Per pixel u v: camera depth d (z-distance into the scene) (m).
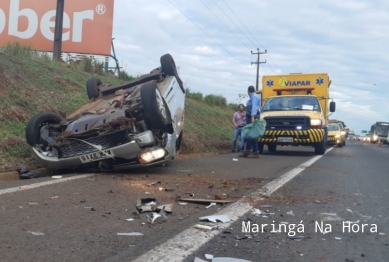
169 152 8.57
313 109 16.06
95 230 4.51
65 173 8.38
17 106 10.28
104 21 23.20
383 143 55.09
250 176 8.75
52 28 22.89
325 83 18.34
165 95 8.59
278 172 9.62
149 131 7.65
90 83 9.67
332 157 15.58
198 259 3.69
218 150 16.47
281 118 15.48
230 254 3.92
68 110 11.50
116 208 5.47
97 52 23.09
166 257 3.77
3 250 3.84
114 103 8.41
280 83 18.88
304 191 7.15
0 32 22.66
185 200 5.98
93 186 6.83
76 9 22.94
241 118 16.11
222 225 4.82
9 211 5.13
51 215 5.03
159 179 7.82
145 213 5.26
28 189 6.42
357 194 7.06
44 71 13.64
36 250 3.87
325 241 4.44
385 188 7.82
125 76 20.66
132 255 3.80
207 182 7.70
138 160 7.82
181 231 4.54
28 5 22.88
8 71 11.85
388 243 4.43
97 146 7.62
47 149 8.01
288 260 3.85
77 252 3.85
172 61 9.50
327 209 5.82
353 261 3.88
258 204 5.97
